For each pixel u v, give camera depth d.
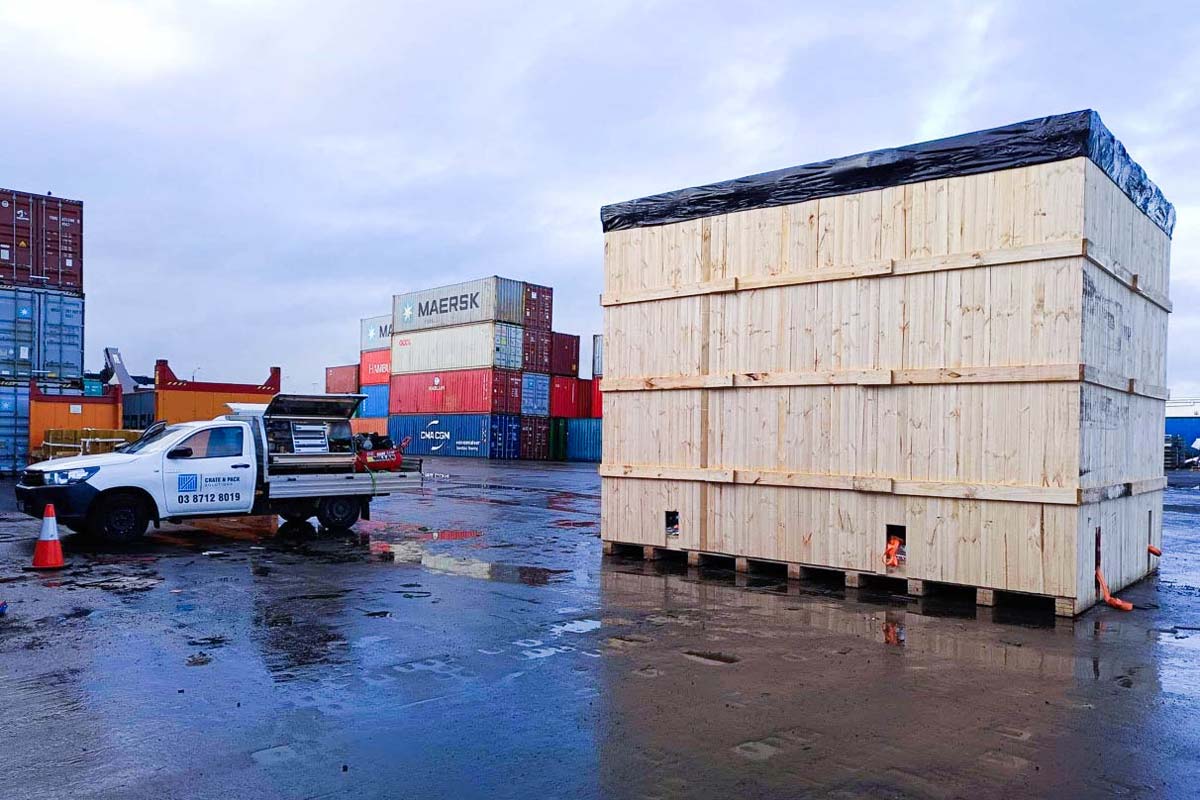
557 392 47.03
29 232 23.55
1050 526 7.85
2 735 4.40
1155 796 3.86
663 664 5.96
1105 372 8.29
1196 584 9.67
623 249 11.48
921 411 8.70
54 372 23.84
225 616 7.29
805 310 9.62
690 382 10.55
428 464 37.88
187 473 11.85
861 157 9.20
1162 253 10.44
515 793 3.79
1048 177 7.95
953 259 8.46
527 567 10.24
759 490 9.91
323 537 12.73
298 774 3.96
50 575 9.16
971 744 4.48
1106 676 5.83
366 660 5.95
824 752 4.33
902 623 7.43
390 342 51.78
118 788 3.77
